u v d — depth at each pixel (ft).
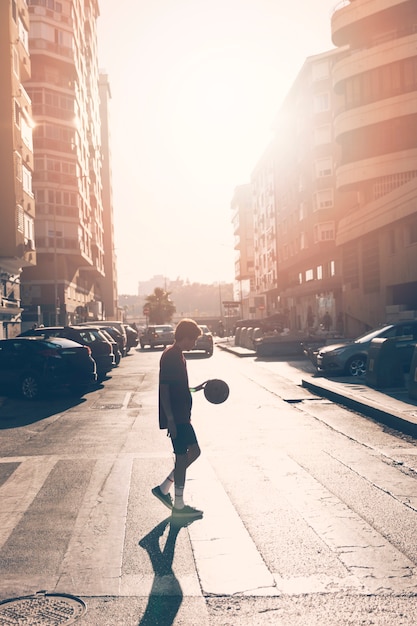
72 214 172.65
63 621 12.44
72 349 51.55
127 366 88.22
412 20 116.88
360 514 18.97
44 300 174.81
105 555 16.07
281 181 205.98
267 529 17.75
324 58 157.58
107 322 115.75
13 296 118.21
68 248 172.45
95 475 24.88
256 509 19.67
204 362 92.99
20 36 113.29
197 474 24.48
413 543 16.43
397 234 106.73
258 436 32.40
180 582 14.26
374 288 117.91
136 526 18.40
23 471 25.85
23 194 112.88
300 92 172.86
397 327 61.21
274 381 61.41
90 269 214.48
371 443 29.94
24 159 114.62
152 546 16.66
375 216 109.50
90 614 12.75
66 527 18.44
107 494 22.00
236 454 28.02
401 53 111.24
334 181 157.07
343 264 136.87
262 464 25.93
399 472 24.16
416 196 90.89
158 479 24.09
